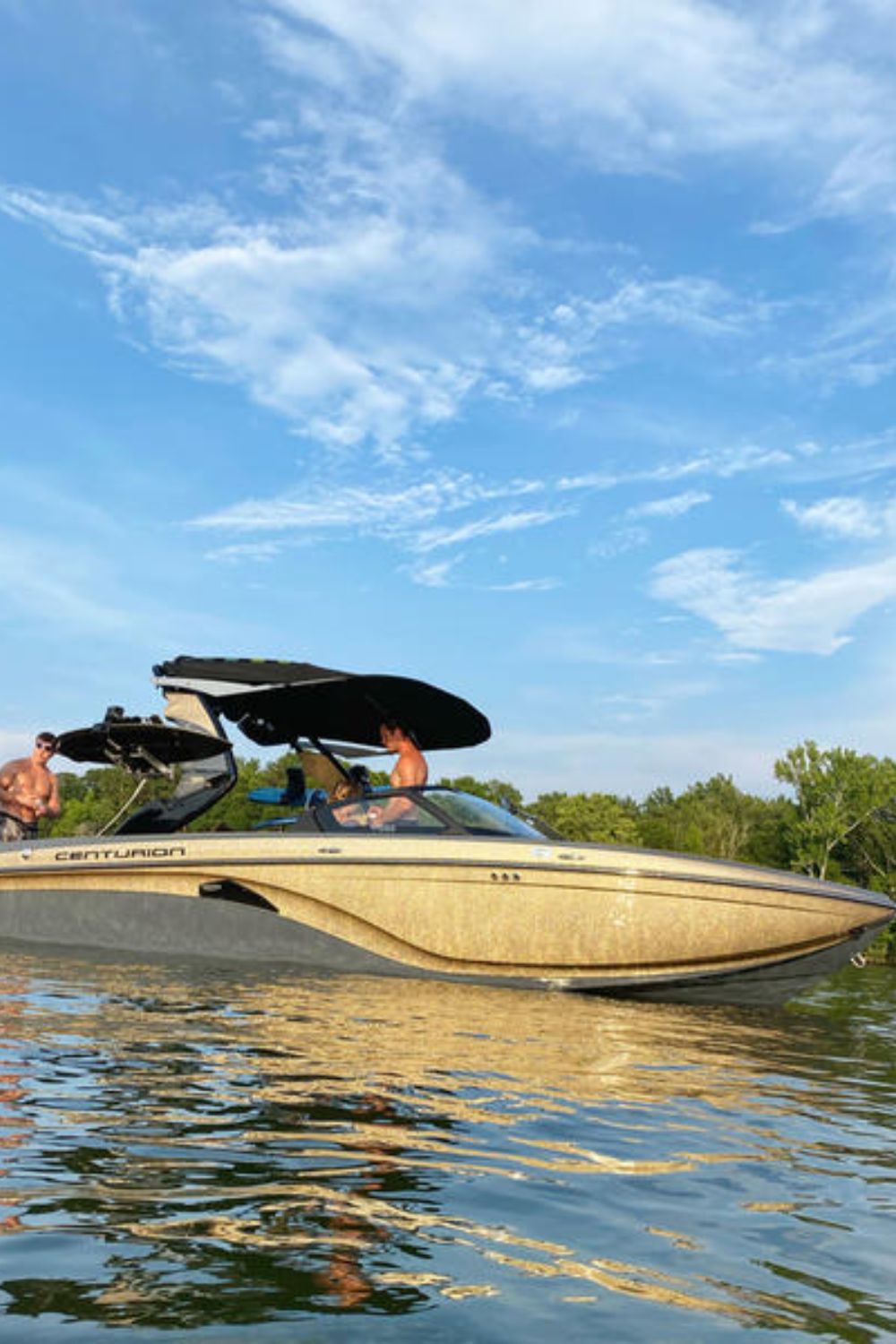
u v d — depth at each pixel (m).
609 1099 3.65
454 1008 5.86
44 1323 1.70
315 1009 5.46
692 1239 2.28
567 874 7.09
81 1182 2.41
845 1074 4.66
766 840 66.88
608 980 7.19
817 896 7.00
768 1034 5.95
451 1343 1.70
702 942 7.00
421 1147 2.87
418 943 7.36
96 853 8.16
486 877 7.23
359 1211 2.31
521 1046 4.68
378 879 7.44
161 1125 2.92
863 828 59.28
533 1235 2.25
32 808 9.48
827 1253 2.24
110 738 9.04
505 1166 2.75
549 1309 1.86
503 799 8.48
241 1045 4.24
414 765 8.99
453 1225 2.27
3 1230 2.10
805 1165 2.96
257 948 7.69
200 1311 1.77
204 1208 2.28
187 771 9.15
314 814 8.01
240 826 37.94
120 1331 1.68
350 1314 1.79
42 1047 3.99
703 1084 4.11
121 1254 2.00
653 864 7.01
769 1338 1.79
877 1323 1.87
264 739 9.84
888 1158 3.11
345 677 8.41
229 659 8.92
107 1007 5.13
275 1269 1.97
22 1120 2.91
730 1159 2.98
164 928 7.92
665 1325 1.82
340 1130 2.99
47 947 8.02
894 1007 8.83
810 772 60.28
